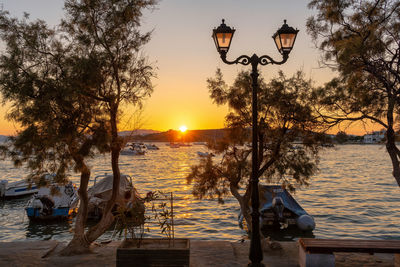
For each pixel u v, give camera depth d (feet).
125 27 31.71
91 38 30.48
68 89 27.63
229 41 25.11
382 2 27.84
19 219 74.43
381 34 27.55
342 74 27.37
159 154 425.28
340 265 27.55
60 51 29.91
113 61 31.32
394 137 27.27
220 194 34.32
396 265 25.57
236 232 62.69
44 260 29.12
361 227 66.33
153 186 132.98
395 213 78.07
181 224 67.67
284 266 27.66
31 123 28.43
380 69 26.86
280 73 32.81
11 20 29.32
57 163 30.78
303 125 31.37
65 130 28.30
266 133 32.55
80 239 31.58
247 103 33.55
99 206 71.46
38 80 28.19
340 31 28.99
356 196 102.73
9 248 32.60
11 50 28.53
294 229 65.21
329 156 346.13
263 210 64.23
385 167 214.48
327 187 122.83
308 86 31.86
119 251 24.40
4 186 97.71
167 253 24.35
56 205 70.74
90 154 30.25
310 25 29.55
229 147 33.86
